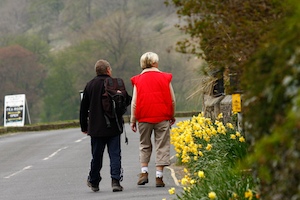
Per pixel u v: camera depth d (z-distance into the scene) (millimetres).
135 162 34094
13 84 161750
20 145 51531
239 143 23172
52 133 71438
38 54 165875
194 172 23312
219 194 16031
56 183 27484
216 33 13562
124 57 153125
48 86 158500
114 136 24062
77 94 156875
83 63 155375
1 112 161875
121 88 24156
